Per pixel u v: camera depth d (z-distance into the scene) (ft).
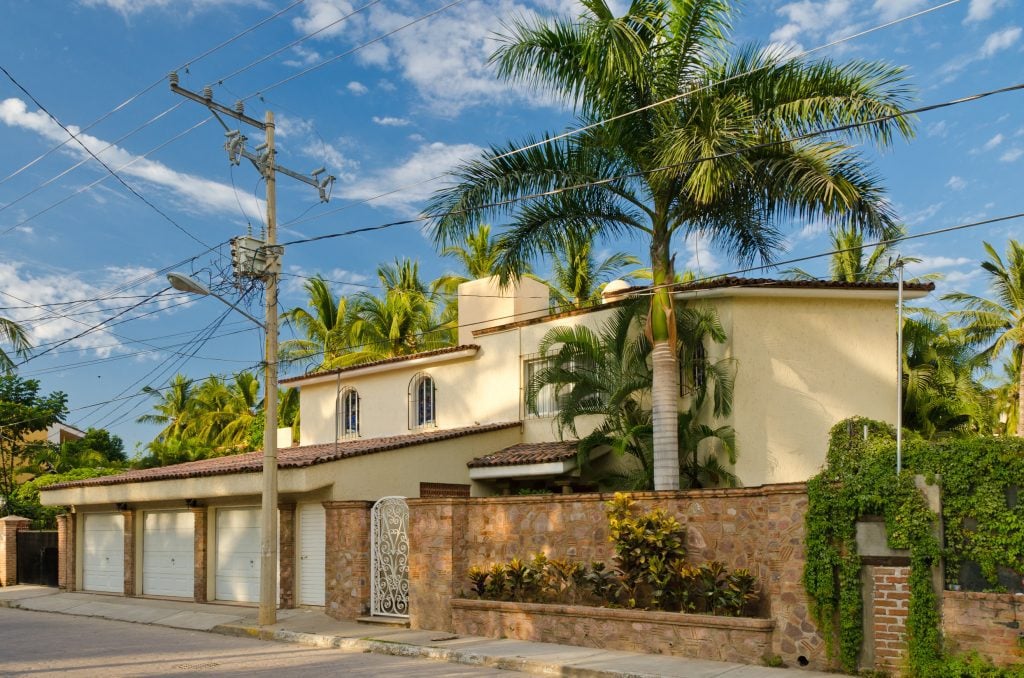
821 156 52.39
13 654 48.26
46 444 154.20
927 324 99.19
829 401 60.54
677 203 57.16
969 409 92.84
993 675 33.81
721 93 53.57
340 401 87.81
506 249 59.21
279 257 60.34
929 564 35.65
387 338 126.62
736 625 39.65
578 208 58.08
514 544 50.08
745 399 59.31
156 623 63.87
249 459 80.28
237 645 51.62
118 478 78.95
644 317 61.00
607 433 61.31
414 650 46.16
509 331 74.28
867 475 37.24
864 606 37.11
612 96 53.93
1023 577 34.32
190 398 194.90
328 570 59.11
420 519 53.16
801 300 61.26
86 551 88.07
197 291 58.29
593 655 42.27
